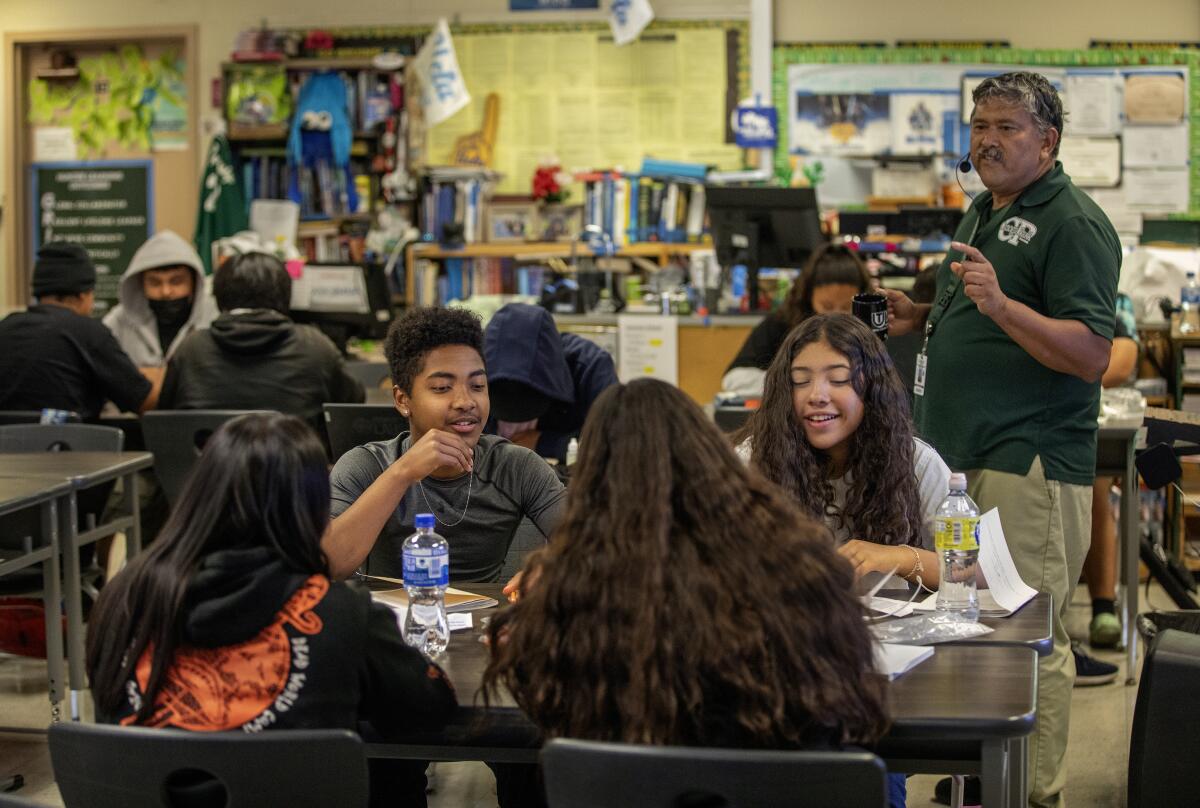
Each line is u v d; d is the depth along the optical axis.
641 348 5.52
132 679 1.64
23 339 4.48
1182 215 7.57
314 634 1.63
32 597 3.49
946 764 1.80
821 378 2.30
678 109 7.74
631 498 1.54
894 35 7.66
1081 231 2.70
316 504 1.67
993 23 7.61
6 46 8.10
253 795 1.54
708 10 7.69
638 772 1.42
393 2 7.83
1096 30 7.57
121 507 4.08
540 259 7.34
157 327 5.53
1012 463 2.73
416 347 2.46
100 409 4.70
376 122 7.68
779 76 7.68
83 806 1.60
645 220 7.31
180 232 8.14
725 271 5.85
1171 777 2.29
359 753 1.52
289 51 7.69
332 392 4.34
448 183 7.54
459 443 2.19
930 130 7.61
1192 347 5.42
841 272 4.24
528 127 7.84
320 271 6.26
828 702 1.50
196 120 7.98
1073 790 3.26
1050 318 2.68
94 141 8.20
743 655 1.49
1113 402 4.23
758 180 7.53
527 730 1.78
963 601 2.13
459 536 2.50
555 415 3.48
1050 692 2.67
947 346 2.85
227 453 1.65
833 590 1.54
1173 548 5.16
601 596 1.52
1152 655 2.32
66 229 8.24
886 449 2.31
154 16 7.98
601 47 7.77
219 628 1.60
